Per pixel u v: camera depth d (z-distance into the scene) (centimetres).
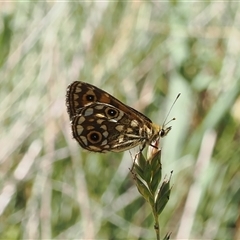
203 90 25
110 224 24
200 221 23
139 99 25
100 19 26
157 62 25
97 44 25
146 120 19
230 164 24
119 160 25
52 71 25
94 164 25
